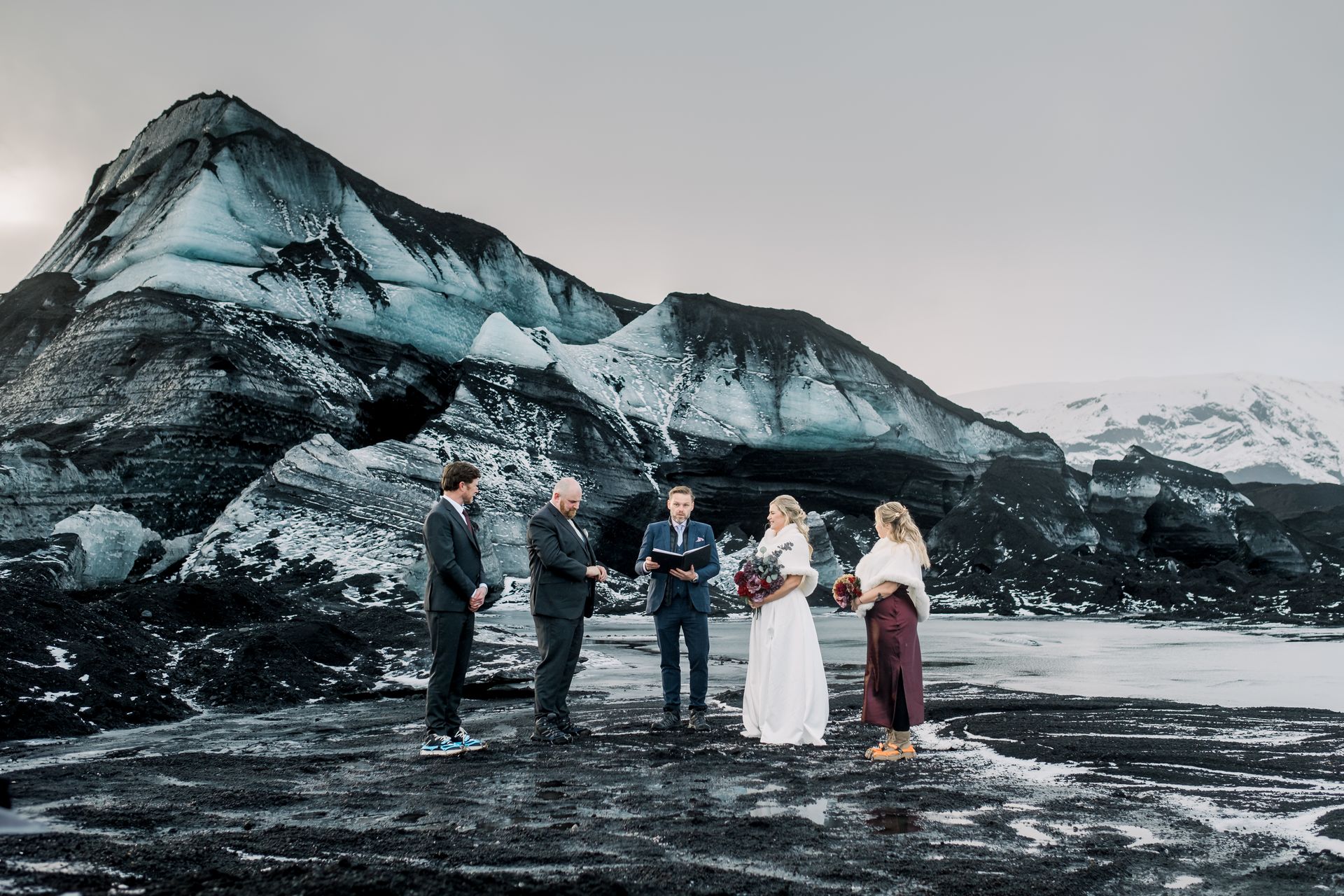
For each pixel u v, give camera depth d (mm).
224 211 37562
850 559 41594
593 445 37906
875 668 6215
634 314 58375
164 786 4895
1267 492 73875
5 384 35906
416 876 3156
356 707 9055
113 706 7836
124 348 31953
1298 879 3441
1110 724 7582
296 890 2982
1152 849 3836
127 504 27312
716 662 14375
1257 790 5008
